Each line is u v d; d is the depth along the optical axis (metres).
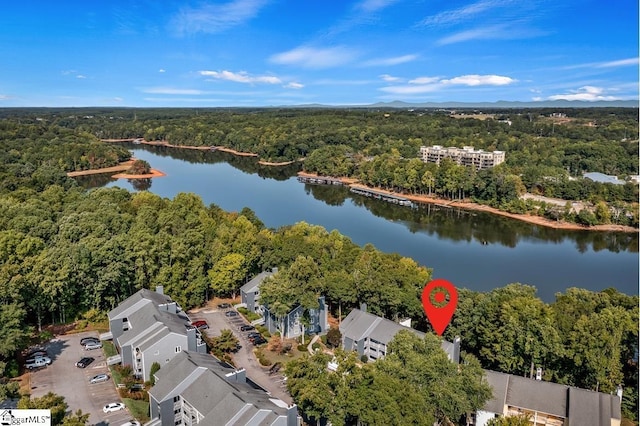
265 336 103.81
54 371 87.25
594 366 76.06
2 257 102.88
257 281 117.69
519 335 83.12
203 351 90.62
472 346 94.19
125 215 137.38
